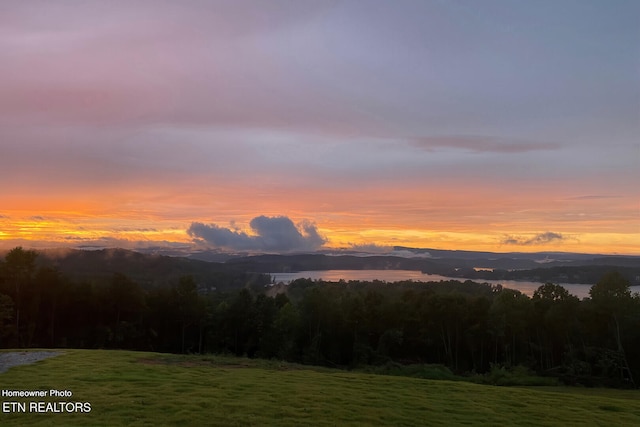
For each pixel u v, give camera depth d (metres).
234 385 16.12
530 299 49.22
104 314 51.75
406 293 54.25
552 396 17.30
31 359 21.19
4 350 24.73
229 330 51.06
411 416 13.36
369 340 50.91
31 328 48.78
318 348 48.78
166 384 15.91
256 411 12.82
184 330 53.88
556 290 48.84
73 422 11.46
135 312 52.00
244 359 24.25
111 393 14.42
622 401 16.80
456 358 49.06
